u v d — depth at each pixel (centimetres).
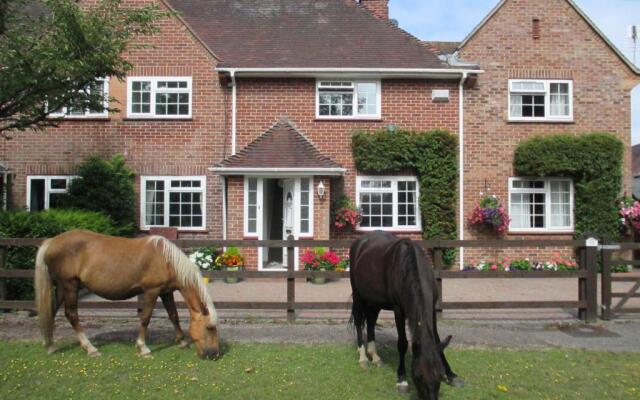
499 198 1583
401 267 527
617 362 661
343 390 555
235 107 1561
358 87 1585
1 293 870
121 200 1472
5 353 671
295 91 1571
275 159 1426
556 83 1622
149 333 782
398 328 554
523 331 818
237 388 558
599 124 1617
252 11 1839
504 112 1595
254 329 820
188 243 871
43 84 948
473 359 664
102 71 1017
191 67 1559
